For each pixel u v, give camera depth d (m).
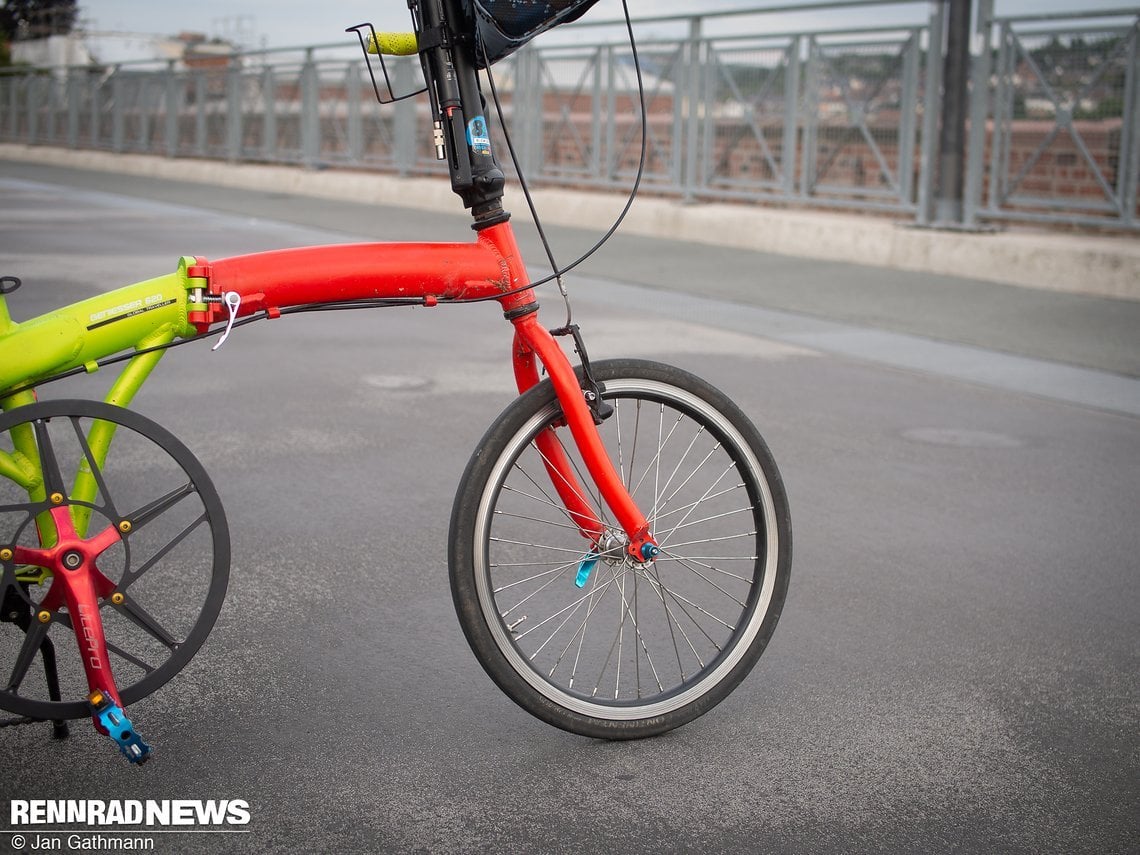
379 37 2.82
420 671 3.18
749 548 4.12
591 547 2.96
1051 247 9.50
